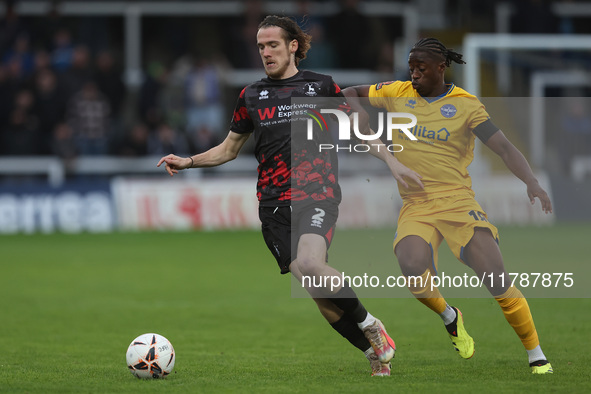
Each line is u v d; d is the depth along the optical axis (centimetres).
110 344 2416
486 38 5869
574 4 7288
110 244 5278
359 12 6981
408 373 1944
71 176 6322
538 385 1777
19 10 7056
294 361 2141
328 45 6944
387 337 1872
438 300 1961
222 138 6569
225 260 4559
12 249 5022
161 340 1894
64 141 6269
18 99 6322
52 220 5959
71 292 3497
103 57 6594
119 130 6588
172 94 6544
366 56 6938
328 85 1889
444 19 7325
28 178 6316
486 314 2952
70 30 7200
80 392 1727
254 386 1784
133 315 2962
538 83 6147
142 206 6025
